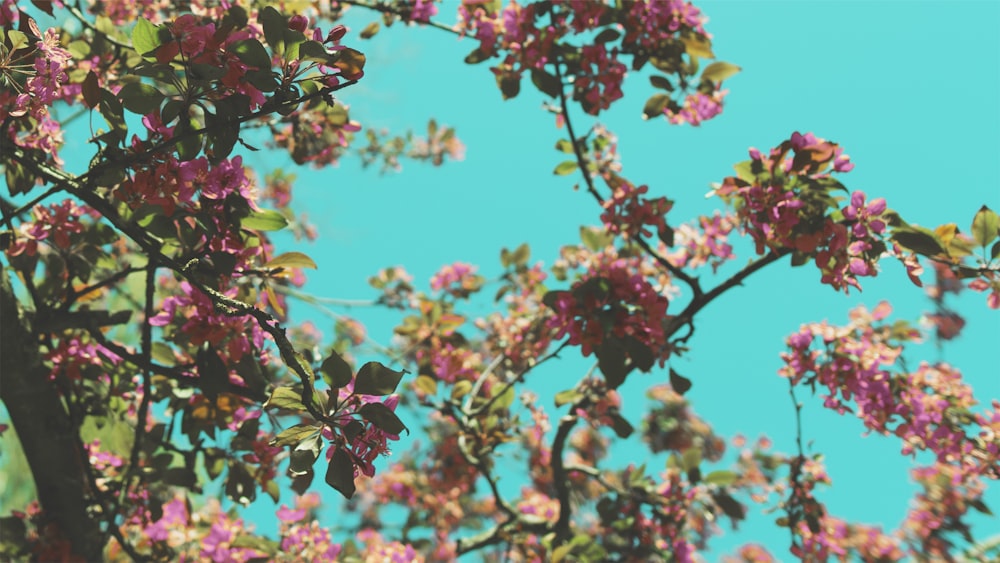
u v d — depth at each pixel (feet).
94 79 5.82
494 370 15.57
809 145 8.38
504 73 11.07
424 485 17.66
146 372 8.93
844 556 12.64
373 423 5.44
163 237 7.00
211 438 9.46
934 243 8.07
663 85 10.94
